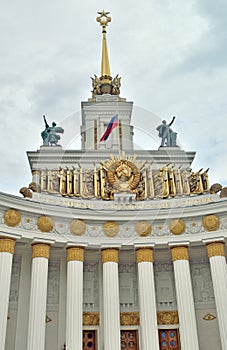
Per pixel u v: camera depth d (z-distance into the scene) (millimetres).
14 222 24453
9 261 23453
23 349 24984
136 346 26969
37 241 24953
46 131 33344
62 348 25719
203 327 27203
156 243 26500
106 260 26109
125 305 28188
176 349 26656
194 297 28156
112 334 23641
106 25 46062
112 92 41188
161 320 27656
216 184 28219
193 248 28203
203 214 26453
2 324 21625
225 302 23797
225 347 22875
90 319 27281
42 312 23188
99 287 28266
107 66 42844
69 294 24422
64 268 28172
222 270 24797
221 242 25734
